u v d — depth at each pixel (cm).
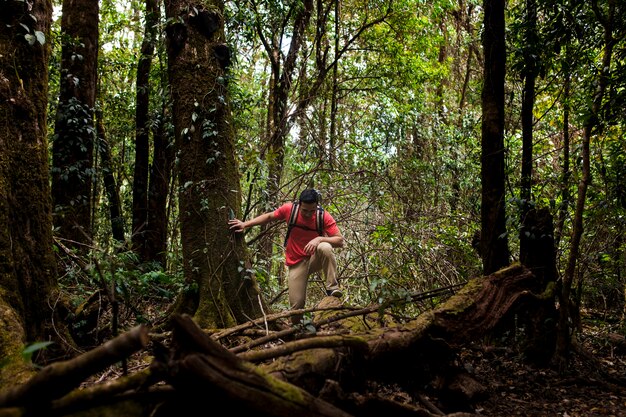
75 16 797
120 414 219
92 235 763
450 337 370
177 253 822
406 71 1265
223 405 228
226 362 225
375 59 1338
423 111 1304
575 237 462
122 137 1121
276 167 944
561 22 556
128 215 1144
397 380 351
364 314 441
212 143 522
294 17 1130
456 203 1086
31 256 402
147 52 966
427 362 358
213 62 539
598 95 475
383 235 736
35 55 421
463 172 1141
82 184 772
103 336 465
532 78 606
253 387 223
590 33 555
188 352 227
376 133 1189
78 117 782
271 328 502
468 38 1469
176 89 534
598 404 412
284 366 286
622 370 501
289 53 1127
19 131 408
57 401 212
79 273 564
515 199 509
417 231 775
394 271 706
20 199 400
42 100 428
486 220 552
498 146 549
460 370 374
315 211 555
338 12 1255
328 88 1254
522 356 496
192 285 507
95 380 387
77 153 775
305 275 557
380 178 854
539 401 418
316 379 291
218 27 547
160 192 960
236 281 511
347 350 315
